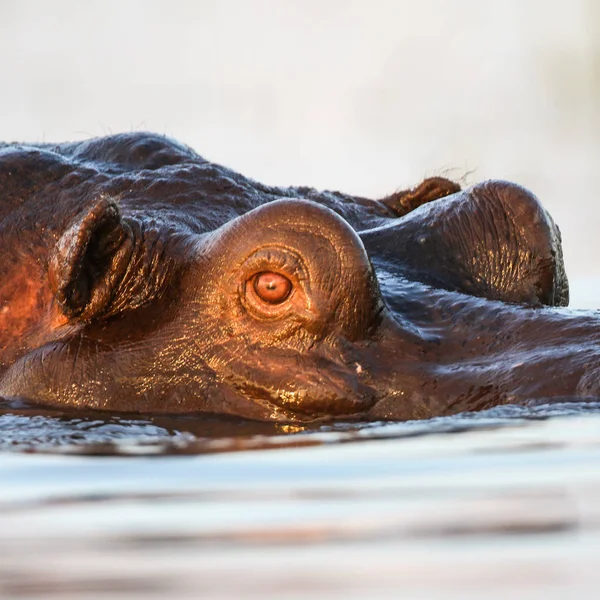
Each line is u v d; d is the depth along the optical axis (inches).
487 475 848.3
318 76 6033.5
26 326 1154.7
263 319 1071.6
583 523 743.7
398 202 1392.7
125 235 1111.0
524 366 1024.2
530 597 644.1
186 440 997.8
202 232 1156.5
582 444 904.3
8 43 5920.3
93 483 880.3
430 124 5684.1
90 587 682.2
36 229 1186.6
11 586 687.7
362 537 740.0
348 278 1053.2
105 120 5551.2
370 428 1003.3
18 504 838.5
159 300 1117.1
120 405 1090.1
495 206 1214.3
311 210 1065.5
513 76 5925.2
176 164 1247.5
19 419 1064.8
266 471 889.5
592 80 5807.1
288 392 1051.9
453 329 1078.4
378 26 6215.6
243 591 666.2
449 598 646.5
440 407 1024.2
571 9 6038.4
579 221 4060.0
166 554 729.0
